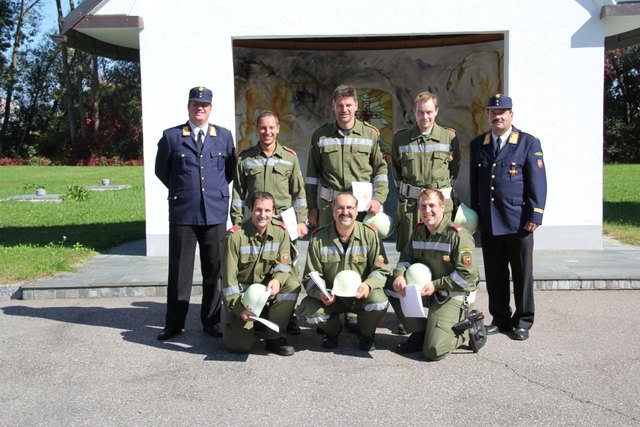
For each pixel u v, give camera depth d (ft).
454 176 21.77
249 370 17.60
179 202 20.34
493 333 20.33
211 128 20.79
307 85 42.39
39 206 55.88
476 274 18.69
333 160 21.07
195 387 16.47
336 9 30.35
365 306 18.67
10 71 151.43
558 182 30.60
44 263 28.68
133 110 149.79
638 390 15.84
